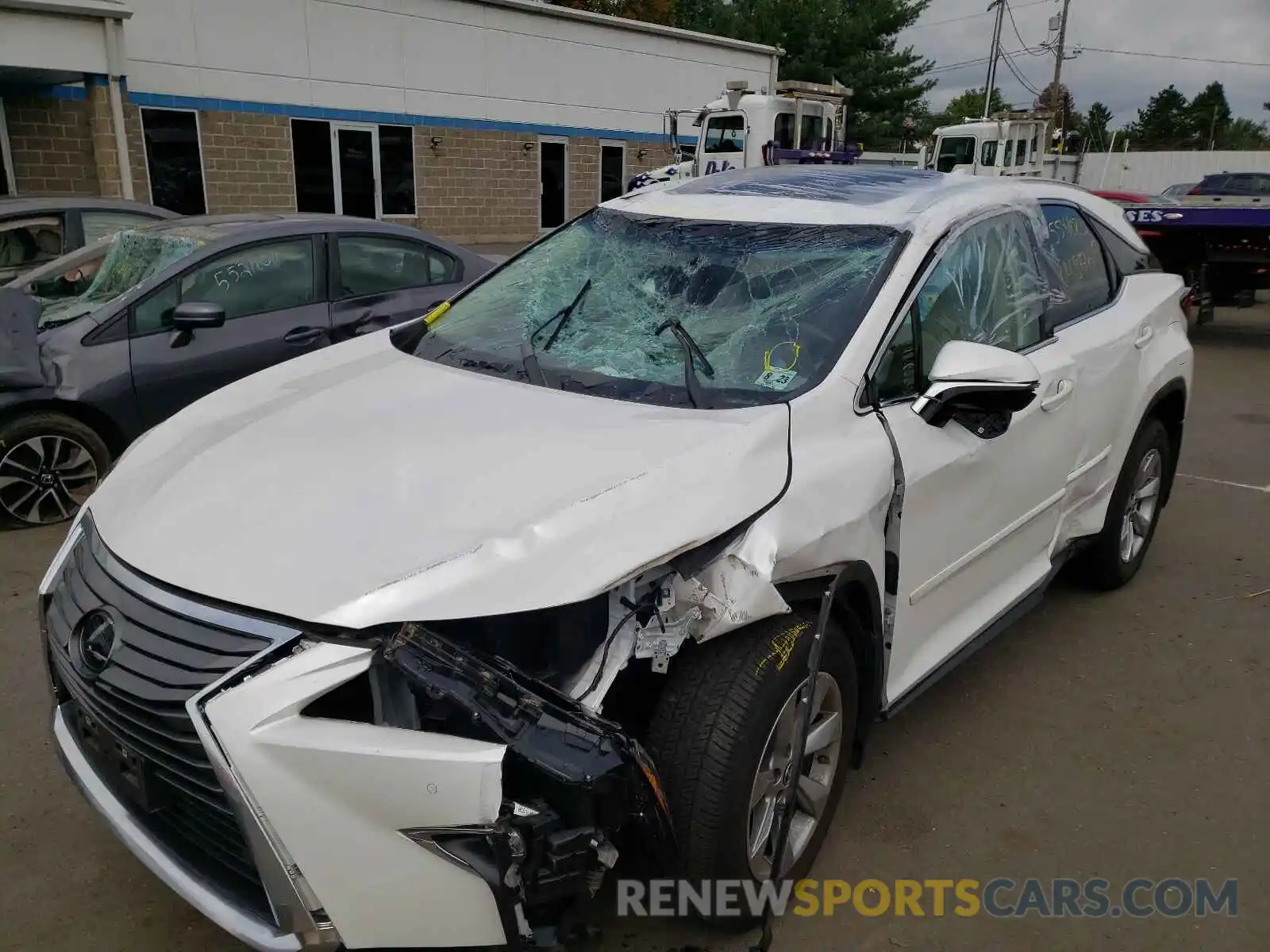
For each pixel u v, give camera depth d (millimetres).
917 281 3012
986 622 3424
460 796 1884
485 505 2244
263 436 2713
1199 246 11531
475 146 19469
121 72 13266
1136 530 4727
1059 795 3232
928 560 2975
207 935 2559
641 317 3137
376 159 18156
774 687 2305
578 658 2156
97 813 2258
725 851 2279
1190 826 3096
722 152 16812
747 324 2975
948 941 2615
